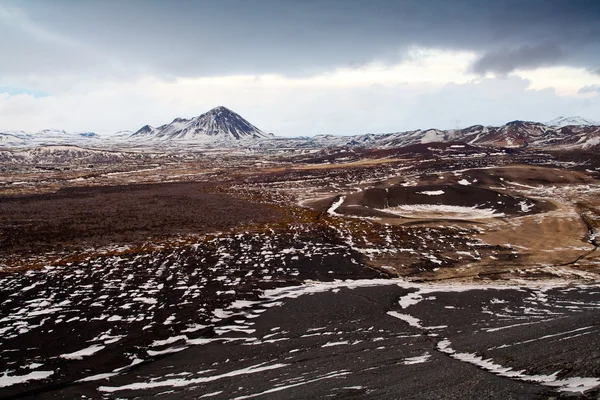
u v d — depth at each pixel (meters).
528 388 13.66
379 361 18.20
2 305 27.58
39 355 21.12
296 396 14.93
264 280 33.78
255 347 21.36
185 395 16.19
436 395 13.95
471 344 19.67
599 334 18.95
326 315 25.77
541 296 29.08
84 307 27.48
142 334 23.61
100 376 18.94
